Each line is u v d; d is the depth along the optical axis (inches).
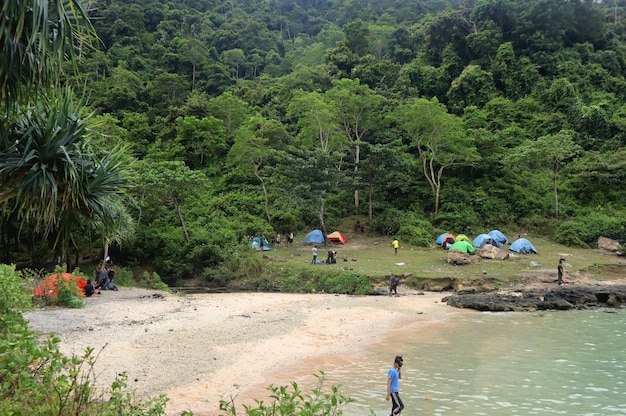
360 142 1729.8
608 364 578.9
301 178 1567.4
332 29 4175.7
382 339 713.6
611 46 2733.8
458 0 4414.4
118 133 1868.8
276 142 2036.2
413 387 495.5
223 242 1496.1
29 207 355.9
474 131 1909.4
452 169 1963.6
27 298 472.7
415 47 3267.7
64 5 312.0
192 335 665.0
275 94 2805.1
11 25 258.5
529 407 437.1
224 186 2026.3
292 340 684.7
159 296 1015.0
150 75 3110.2
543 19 2623.0
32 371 249.9
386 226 1732.3
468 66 2524.6
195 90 2940.5
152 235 1529.3
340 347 661.9
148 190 1429.6
